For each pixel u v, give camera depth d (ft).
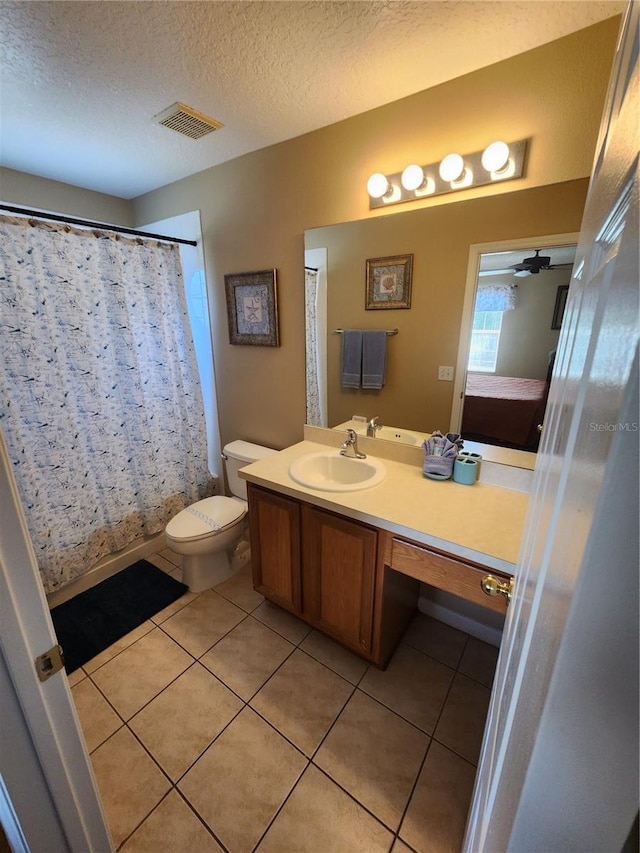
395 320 5.52
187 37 3.64
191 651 5.57
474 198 4.54
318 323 6.36
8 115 5.00
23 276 5.62
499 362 4.79
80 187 7.79
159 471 8.02
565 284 4.21
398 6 3.31
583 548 0.79
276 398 7.39
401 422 5.79
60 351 6.16
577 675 0.83
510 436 4.85
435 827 3.59
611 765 0.81
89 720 4.59
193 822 3.64
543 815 1.01
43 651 2.04
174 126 5.24
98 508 7.07
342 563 4.89
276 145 5.90
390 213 5.16
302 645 5.64
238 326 7.46
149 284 7.38
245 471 5.61
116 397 7.11
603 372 0.87
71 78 4.25
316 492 4.91
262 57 3.96
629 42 1.24
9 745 2.01
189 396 8.48
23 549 1.87
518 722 1.33
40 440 6.07
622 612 0.72
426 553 4.08
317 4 3.28
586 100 3.74
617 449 0.66
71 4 3.24
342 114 5.06
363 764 4.10
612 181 1.20
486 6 3.32
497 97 4.14
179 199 7.61
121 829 3.59
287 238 6.28
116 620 6.18
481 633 5.74
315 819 3.66
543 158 4.06
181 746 4.29
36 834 2.24
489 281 4.67
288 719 4.57
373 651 4.99
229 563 7.22
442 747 4.26
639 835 0.80
